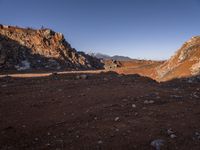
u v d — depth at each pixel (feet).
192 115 54.75
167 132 44.55
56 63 329.93
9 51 301.63
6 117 54.80
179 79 178.70
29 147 40.27
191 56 237.04
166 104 63.36
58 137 43.78
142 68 363.97
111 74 141.18
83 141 41.68
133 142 40.86
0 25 354.95
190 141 41.45
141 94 74.18
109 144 40.27
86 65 397.19
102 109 58.75
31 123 50.75
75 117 53.83
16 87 94.89
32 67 294.25
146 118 52.03
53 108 61.41
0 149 39.42
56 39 392.06
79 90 83.15
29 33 372.99
